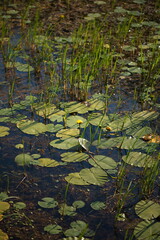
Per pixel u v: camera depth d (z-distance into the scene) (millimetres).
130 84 3527
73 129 2721
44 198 2096
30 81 3523
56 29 4711
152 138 2635
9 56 3945
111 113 2984
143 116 2902
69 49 4156
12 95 3246
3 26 4305
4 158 2443
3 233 1829
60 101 3191
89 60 3766
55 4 5746
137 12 5371
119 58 4051
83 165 2389
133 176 2301
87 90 3414
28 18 5078
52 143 2559
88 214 1997
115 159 2443
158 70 3748
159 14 5379
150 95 3291
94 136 2670
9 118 2881
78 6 5680
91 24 4867
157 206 2029
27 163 2385
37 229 1891
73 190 2176
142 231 1850
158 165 2359
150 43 4367
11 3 5750
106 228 1905
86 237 1835
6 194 2127
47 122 2861
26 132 2658
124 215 1996
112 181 2250
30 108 3039
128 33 4707
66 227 1907
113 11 5465
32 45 4258
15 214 1981
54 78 3561
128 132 2682
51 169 2354
